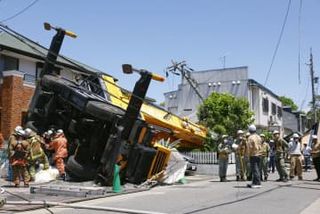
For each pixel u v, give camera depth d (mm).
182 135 21438
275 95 55125
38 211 10289
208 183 17406
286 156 19359
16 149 15273
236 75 45156
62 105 17781
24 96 23984
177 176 17156
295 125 65000
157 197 12781
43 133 18000
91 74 18219
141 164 15875
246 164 18422
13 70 23812
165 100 48156
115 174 14000
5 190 13953
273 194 13320
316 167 18688
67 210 10414
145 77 15125
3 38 25016
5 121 23391
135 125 15555
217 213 9828
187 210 10227
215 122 33375
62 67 23547
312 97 51688
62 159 17156
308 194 13359
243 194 13320
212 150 22984
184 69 39562
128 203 11492
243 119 33750
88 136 16859
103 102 17078
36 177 16641
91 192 12969
